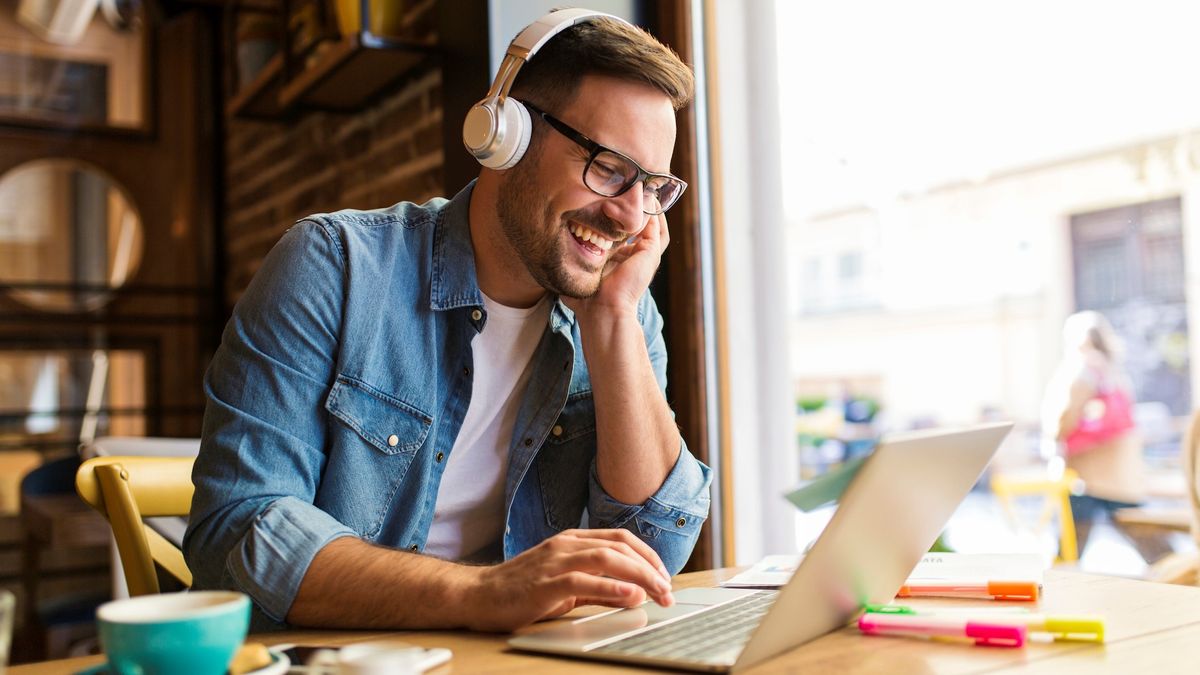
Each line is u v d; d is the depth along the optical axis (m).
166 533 1.75
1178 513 3.98
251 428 1.11
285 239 1.24
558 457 1.36
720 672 0.75
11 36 3.75
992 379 7.13
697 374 2.04
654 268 1.33
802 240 7.73
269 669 0.71
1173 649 0.82
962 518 5.98
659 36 2.10
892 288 7.35
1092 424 4.82
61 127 3.80
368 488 1.22
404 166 2.37
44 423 3.73
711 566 2.05
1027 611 0.96
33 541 2.85
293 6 2.60
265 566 0.99
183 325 3.92
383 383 1.23
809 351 8.24
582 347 1.31
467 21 2.01
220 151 3.92
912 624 0.87
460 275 1.28
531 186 1.20
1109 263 6.06
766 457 2.17
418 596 0.94
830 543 0.77
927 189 6.07
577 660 0.81
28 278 3.74
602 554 0.91
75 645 2.62
